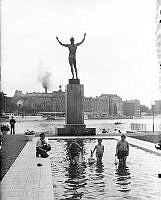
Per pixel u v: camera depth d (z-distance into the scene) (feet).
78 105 127.75
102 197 37.88
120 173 51.90
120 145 60.90
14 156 70.13
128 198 37.52
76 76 129.18
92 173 52.01
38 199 34.76
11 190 38.81
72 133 124.77
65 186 43.16
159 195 38.65
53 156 71.26
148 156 69.92
